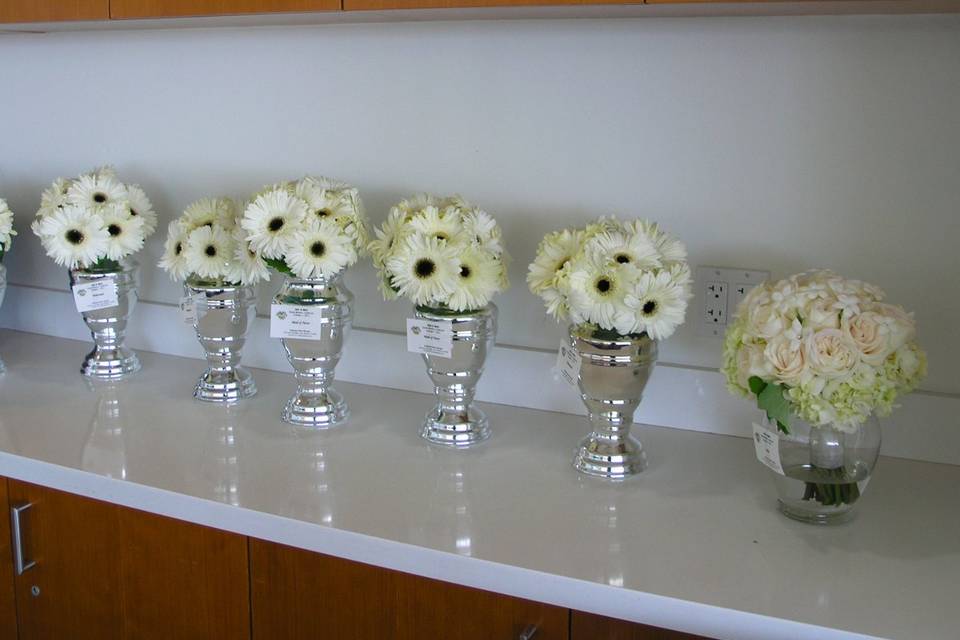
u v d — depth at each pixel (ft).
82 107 7.15
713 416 5.57
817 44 4.99
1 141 7.57
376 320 6.45
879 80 4.91
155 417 5.86
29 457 5.18
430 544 4.22
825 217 5.15
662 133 5.41
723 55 5.19
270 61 6.39
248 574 4.81
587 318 4.78
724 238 5.38
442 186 6.04
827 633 3.57
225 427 5.70
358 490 4.81
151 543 5.03
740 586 3.87
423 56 5.92
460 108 5.89
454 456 5.29
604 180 5.60
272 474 5.00
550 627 4.16
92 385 6.48
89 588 5.30
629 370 4.91
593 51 5.48
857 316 4.10
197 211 6.12
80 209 6.30
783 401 4.25
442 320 5.28
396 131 6.10
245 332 6.23
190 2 5.29
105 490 4.95
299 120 6.39
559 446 5.44
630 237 4.83
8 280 7.82
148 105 6.88
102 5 5.58
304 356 5.71
